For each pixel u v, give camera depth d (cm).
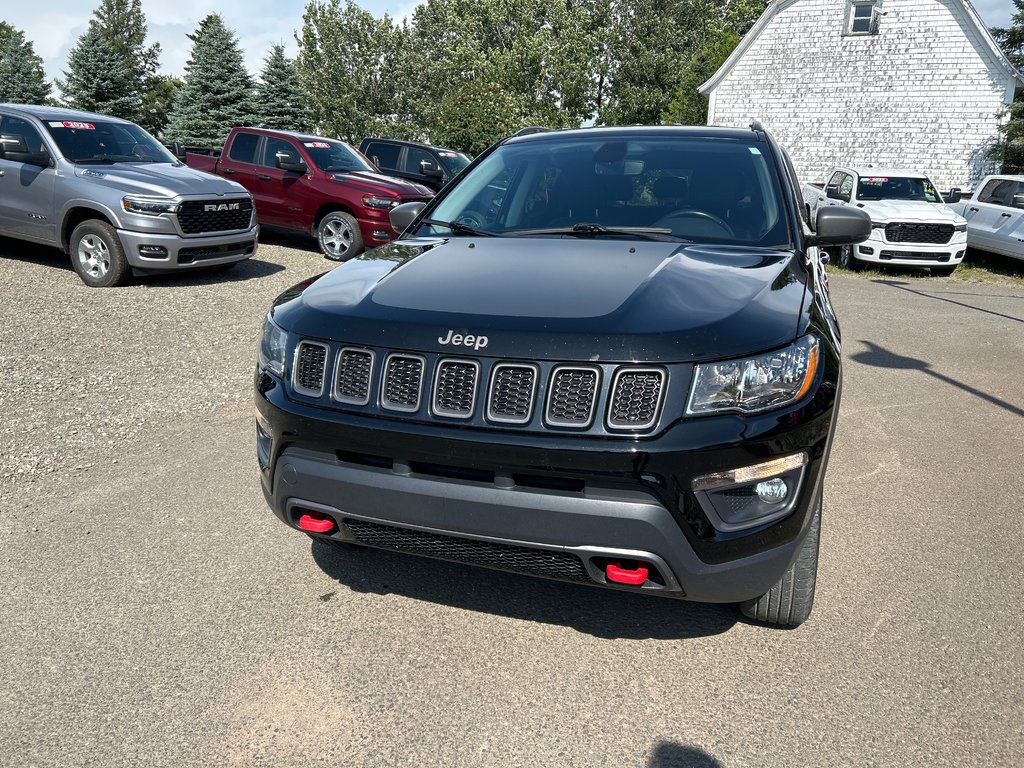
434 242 332
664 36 4388
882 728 237
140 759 224
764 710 245
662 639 283
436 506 234
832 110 2231
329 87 4778
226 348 683
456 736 234
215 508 385
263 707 246
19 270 974
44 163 912
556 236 329
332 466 247
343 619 294
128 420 507
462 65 4247
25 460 441
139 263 884
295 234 1461
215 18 3481
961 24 2048
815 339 244
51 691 252
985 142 2089
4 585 313
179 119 3459
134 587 313
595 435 219
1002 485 426
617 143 388
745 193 344
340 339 247
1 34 5284
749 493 227
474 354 229
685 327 226
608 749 229
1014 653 274
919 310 990
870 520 381
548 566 237
